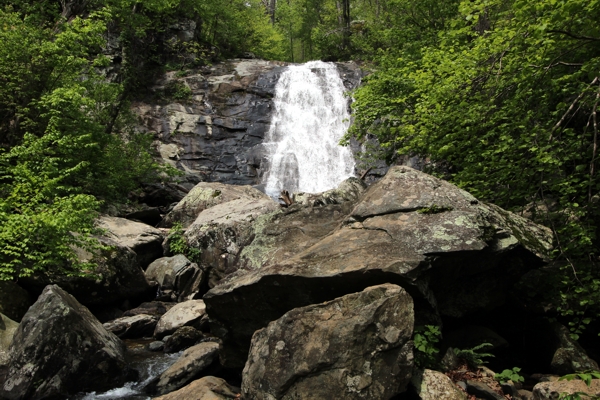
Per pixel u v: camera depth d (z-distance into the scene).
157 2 19.56
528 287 5.88
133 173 15.41
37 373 5.25
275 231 6.11
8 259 7.46
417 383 4.15
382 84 11.27
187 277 9.70
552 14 5.19
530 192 6.27
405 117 8.71
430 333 4.56
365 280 4.52
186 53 25.11
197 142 21.12
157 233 11.37
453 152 7.46
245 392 4.17
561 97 7.06
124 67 20.66
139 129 20.59
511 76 6.63
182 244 10.57
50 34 12.67
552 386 3.96
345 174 21.12
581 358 5.13
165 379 5.55
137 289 9.22
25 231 7.25
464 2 7.32
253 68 25.33
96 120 14.30
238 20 31.61
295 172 21.30
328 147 22.23
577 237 5.66
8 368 5.29
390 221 5.15
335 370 3.85
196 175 19.61
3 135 11.77
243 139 21.73
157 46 24.11
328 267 4.71
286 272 4.79
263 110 22.64
